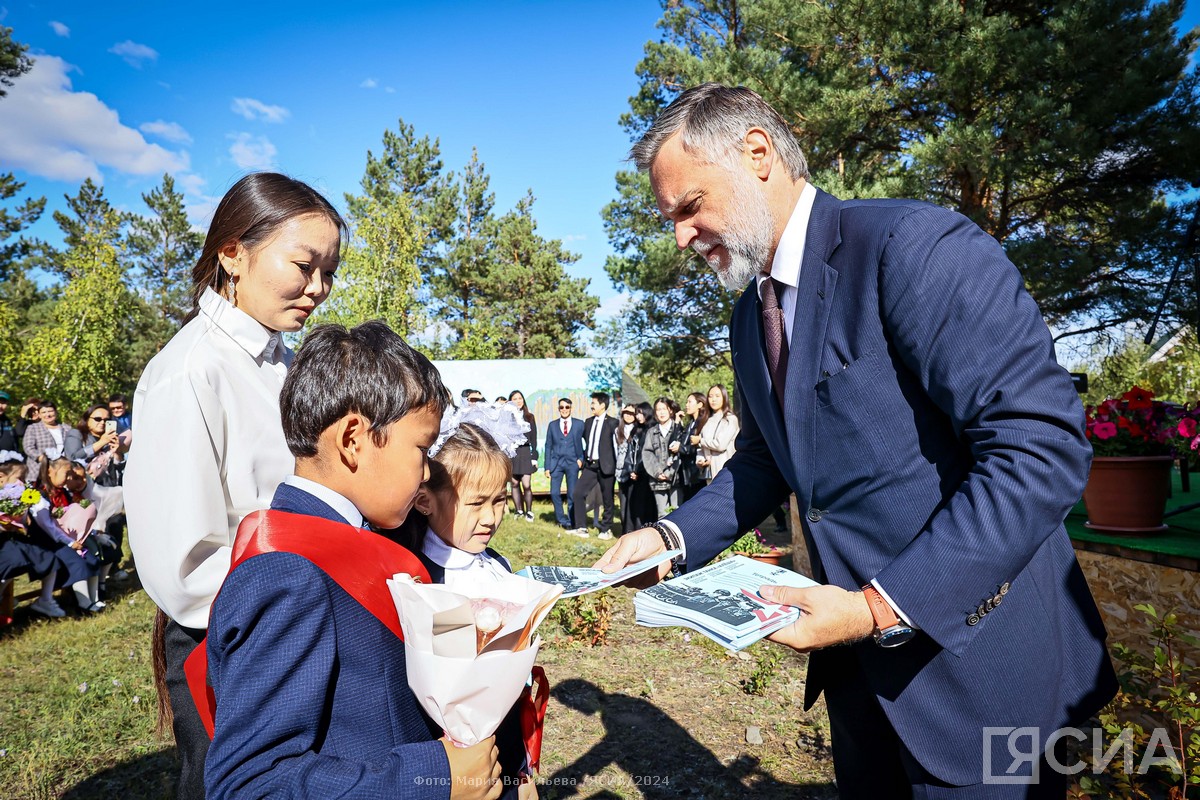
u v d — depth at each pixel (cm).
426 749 101
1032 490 129
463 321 3306
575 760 347
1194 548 304
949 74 1031
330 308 2173
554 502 1095
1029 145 1008
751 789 319
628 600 627
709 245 168
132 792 334
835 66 1188
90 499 699
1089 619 161
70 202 3628
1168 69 1024
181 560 151
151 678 474
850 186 1120
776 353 173
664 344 1803
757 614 133
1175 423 325
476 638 102
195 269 177
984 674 144
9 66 1827
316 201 176
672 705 410
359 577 109
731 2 1588
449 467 180
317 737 104
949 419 148
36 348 1748
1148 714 299
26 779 344
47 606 622
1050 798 152
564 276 3281
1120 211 1107
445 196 3275
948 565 132
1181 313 1051
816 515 164
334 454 118
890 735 176
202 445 156
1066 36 1005
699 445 834
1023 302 138
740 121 157
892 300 144
